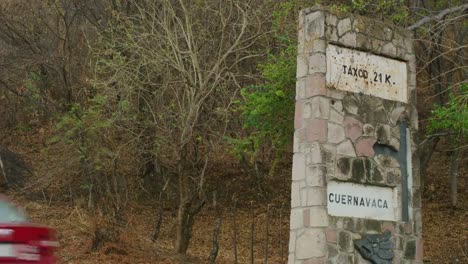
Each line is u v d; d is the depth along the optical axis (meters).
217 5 20.31
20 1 24.69
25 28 24.48
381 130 11.45
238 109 18.27
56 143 24.25
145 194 24.98
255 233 22.39
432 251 20.72
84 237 17.19
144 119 19.70
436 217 23.72
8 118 30.11
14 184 24.56
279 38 17.03
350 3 17.34
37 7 24.67
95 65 21.06
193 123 17.55
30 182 24.83
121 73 18.45
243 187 26.55
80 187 22.80
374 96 11.46
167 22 19.05
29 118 30.59
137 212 23.47
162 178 25.56
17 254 6.75
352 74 11.25
